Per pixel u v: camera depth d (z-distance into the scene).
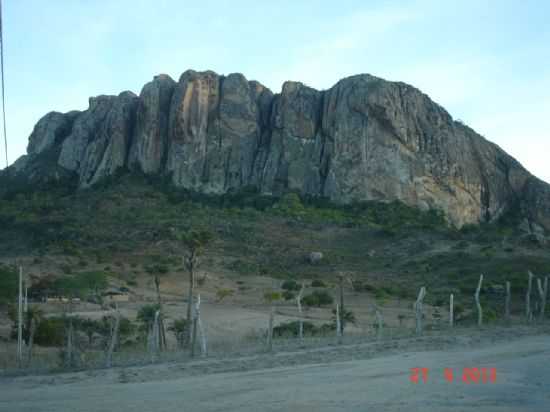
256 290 69.88
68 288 57.84
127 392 14.73
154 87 141.50
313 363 19.30
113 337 23.47
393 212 113.44
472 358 19.48
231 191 126.94
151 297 62.53
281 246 91.25
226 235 94.25
